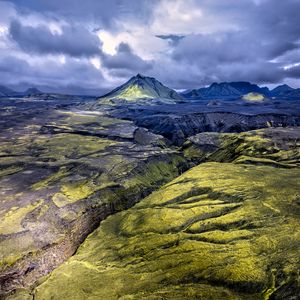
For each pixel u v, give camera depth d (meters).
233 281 77.88
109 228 127.69
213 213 116.12
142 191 169.50
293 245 85.50
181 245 99.31
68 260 106.75
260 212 107.50
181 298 75.75
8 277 96.62
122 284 85.75
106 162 199.75
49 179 169.00
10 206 134.00
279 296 70.62
